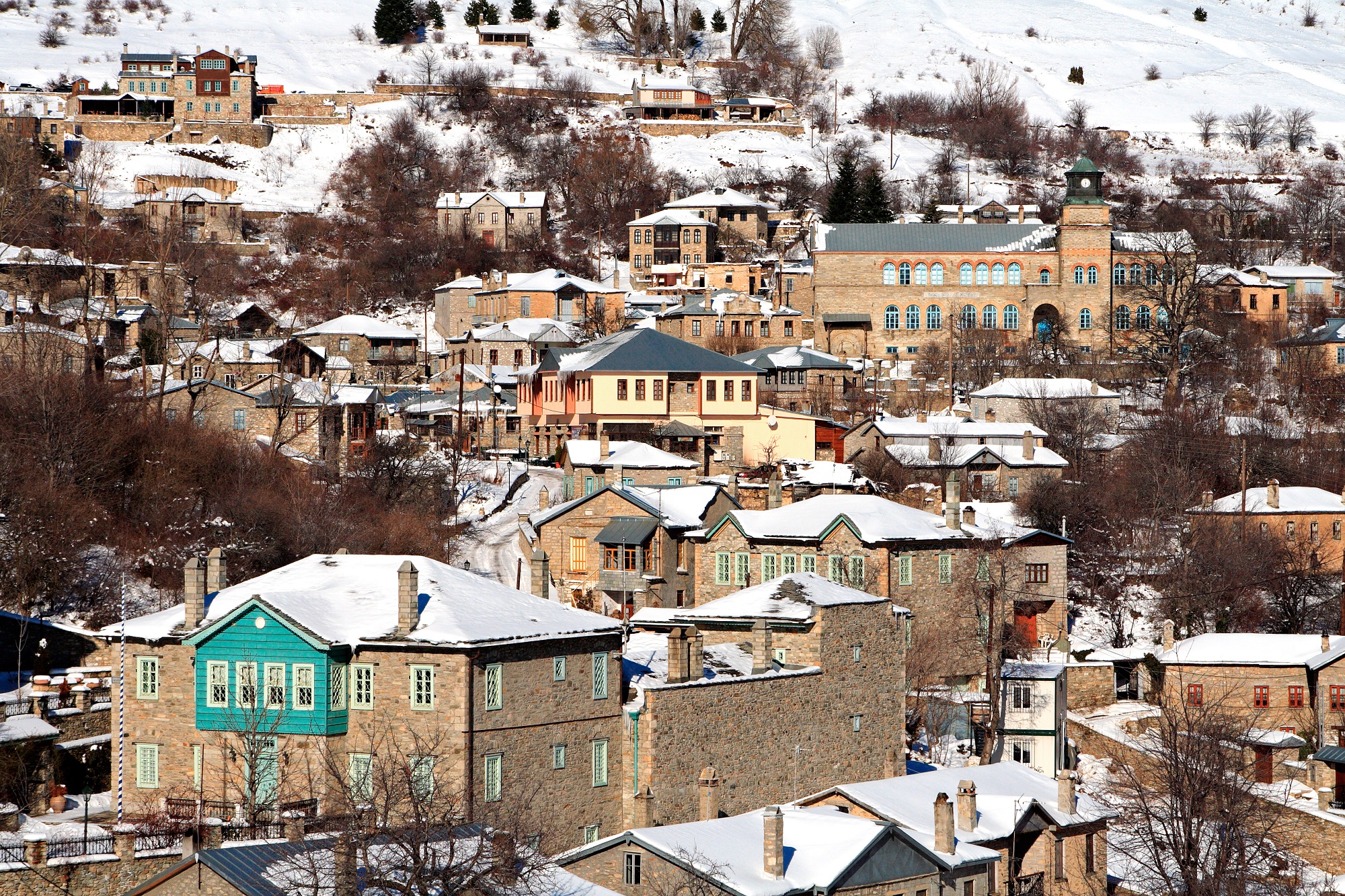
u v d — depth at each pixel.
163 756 114.50
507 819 100.88
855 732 133.88
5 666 132.38
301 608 112.31
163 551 166.25
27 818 108.81
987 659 160.75
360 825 88.19
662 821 116.50
